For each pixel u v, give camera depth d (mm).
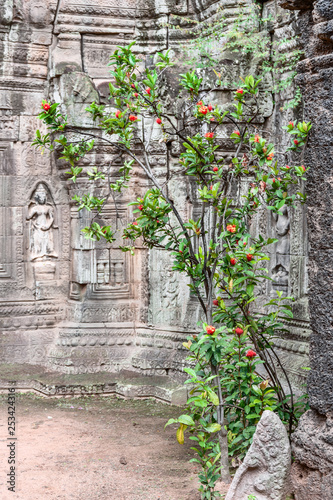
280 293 5082
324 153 3955
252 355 4328
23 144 8320
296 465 4062
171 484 4641
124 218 8148
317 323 3994
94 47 8125
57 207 8516
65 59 7938
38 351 8203
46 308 8352
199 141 4637
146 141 7781
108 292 8141
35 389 7434
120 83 4566
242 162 5074
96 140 7887
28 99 8312
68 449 5434
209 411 4609
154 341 7828
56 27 8070
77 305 8156
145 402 7105
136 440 5723
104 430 6020
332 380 3859
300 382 6285
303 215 6500
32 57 8188
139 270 8227
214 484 4199
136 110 4895
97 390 7324
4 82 8141
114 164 8023
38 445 5520
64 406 6875
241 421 4668
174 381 7355
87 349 7930
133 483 4660
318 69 4035
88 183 7977
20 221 8328
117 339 8047
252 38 6980
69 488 4547
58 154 8227
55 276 8508
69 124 7766
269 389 4512
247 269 4426
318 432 3924
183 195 7617
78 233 8078
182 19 7730
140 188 8109
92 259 8086
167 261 7809
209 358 4137
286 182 4730
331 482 3730
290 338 6660
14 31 8047
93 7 7980
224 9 7141
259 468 3873
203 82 6977
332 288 3881
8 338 8148
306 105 4133
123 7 8047
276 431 3818
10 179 8266
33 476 4766
